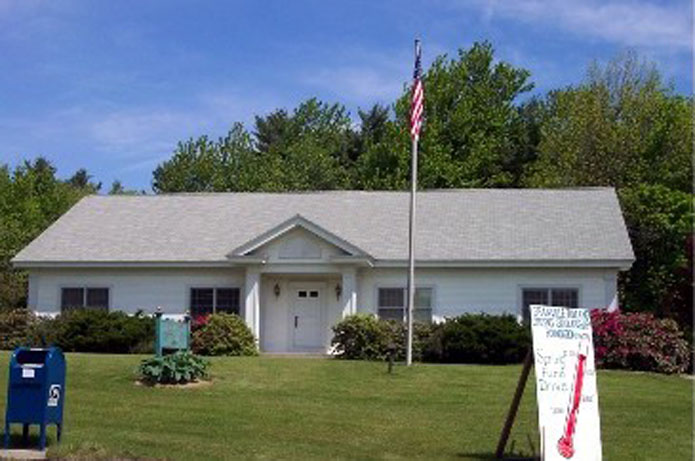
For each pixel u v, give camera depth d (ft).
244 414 53.88
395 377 71.00
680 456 45.50
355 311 97.96
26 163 212.64
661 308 118.62
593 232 101.65
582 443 39.70
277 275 101.60
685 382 76.48
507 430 43.45
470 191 113.70
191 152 215.31
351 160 232.32
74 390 61.46
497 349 88.89
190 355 66.39
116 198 119.24
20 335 99.96
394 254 100.01
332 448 44.86
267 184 196.85
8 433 41.93
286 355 96.17
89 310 99.14
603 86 167.02
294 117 253.24
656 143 148.46
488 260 98.07
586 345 40.98
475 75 180.14
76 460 40.37
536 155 185.98
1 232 145.07
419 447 45.91
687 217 120.37
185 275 104.01
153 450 42.60
